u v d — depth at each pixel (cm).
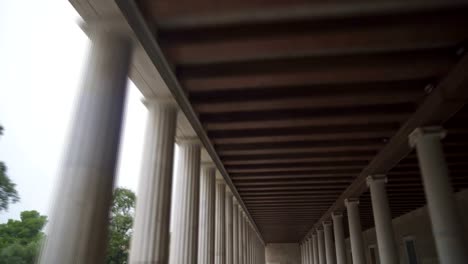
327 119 2327
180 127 2186
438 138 2066
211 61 1766
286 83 1941
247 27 1534
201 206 2844
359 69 1753
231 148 2895
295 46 1614
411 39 1560
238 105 2155
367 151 2994
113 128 1217
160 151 1755
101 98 1222
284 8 1416
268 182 3925
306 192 4419
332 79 1889
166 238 1633
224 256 3294
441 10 1428
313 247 7606
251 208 5522
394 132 2495
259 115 2327
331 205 5234
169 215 1689
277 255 10412
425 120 2052
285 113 2311
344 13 1449
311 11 1434
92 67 1264
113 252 2380
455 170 3384
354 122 2403
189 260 2112
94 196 1110
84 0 1185
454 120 2341
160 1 1364
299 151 2956
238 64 1792
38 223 1513
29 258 1390
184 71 1819
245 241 5588
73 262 1023
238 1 1368
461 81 1642
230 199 4069
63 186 1108
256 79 1872
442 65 1719
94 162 1141
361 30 1480
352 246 3991
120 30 1312
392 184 3912
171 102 1845
